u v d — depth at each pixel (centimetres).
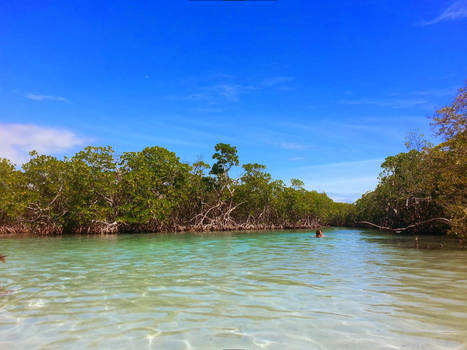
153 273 902
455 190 1786
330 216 6875
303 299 609
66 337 424
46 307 561
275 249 1617
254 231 4047
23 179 3005
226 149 3966
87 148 3041
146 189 3222
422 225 3228
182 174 3538
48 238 2500
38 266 1036
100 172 3025
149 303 583
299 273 897
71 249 1616
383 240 2295
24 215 3127
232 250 1570
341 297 624
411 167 3288
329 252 1471
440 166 1870
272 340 412
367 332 439
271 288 705
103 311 536
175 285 738
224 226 3991
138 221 3153
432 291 673
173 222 3694
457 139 1680
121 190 3203
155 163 3375
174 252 1475
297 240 2303
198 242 2103
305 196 5338
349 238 2561
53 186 3012
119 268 994
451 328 453
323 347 389
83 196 3048
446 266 1023
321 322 480
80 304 578
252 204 4581
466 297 623
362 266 1030
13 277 841
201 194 4031
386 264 1071
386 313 522
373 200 4606
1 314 521
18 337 424
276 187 4603
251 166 4309
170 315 514
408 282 766
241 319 495
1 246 1786
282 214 5212
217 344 400
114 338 420
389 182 3797
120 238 2516
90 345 398
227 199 4191
